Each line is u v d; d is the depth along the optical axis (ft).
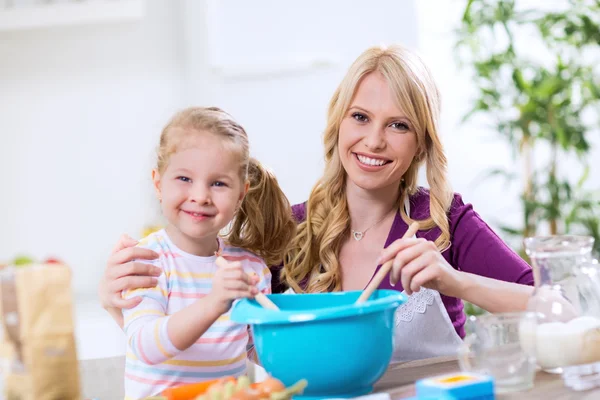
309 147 10.53
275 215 4.96
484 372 3.39
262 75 10.44
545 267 3.72
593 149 11.43
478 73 9.93
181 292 4.30
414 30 10.44
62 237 11.02
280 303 3.80
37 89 10.91
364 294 3.66
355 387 3.45
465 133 11.59
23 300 2.96
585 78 9.78
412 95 4.89
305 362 3.33
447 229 5.18
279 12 10.44
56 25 10.14
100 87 10.97
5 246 10.93
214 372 4.28
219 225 4.16
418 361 4.20
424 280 3.86
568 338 3.53
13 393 2.97
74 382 3.03
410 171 5.37
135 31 10.96
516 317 3.53
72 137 10.98
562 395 3.30
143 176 11.07
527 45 11.25
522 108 9.64
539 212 9.98
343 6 10.45
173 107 11.05
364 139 4.89
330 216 5.30
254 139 10.48
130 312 4.08
